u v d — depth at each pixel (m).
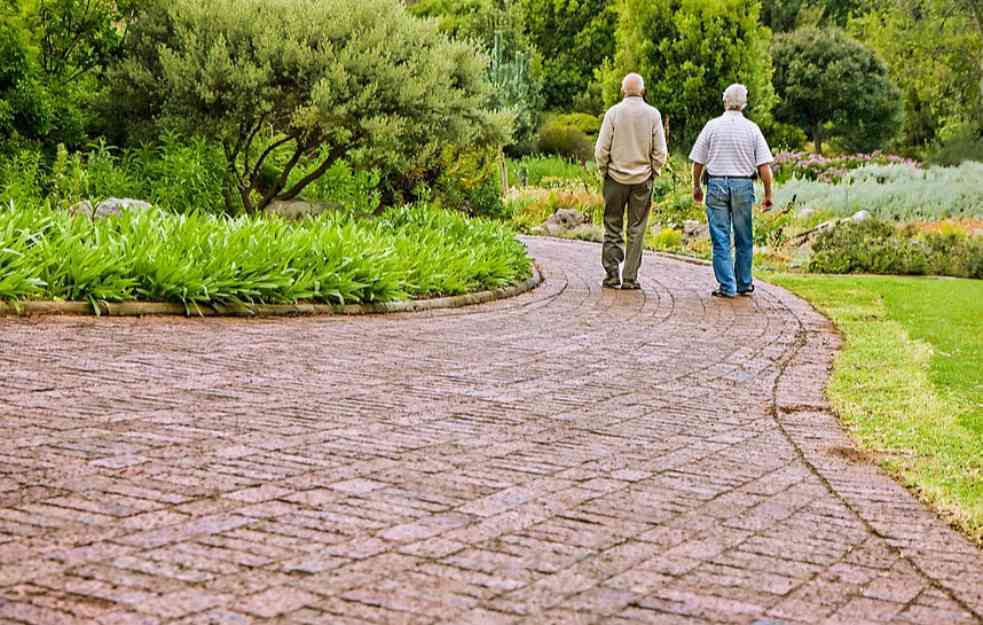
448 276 11.07
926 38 44.88
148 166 14.27
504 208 24.62
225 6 13.89
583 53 50.25
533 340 8.47
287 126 14.20
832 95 44.34
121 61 14.57
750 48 35.12
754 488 4.43
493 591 3.09
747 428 5.62
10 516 3.47
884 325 9.91
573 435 5.23
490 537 3.58
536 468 4.53
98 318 7.75
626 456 4.87
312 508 3.76
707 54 34.81
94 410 5.01
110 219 9.75
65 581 2.97
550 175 33.19
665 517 3.94
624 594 3.13
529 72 39.41
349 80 13.71
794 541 3.73
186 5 14.16
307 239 10.02
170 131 14.37
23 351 6.32
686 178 25.86
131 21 15.03
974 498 4.36
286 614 2.84
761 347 8.51
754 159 11.98
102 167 13.85
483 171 22.41
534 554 3.44
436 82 14.37
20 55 13.60
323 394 5.80
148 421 4.86
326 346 7.50
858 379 7.11
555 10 50.53
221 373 6.17
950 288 13.46
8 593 2.86
